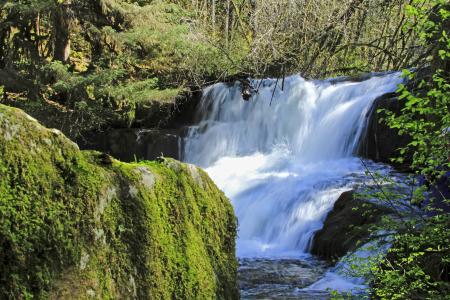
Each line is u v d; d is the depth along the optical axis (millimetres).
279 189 10344
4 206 1852
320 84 15523
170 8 17078
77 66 18469
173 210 2820
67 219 2072
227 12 19984
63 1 16484
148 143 16422
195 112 18250
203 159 16469
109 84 15719
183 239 2854
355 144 12477
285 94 15719
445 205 4422
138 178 2566
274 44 17391
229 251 3436
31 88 15133
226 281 3291
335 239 7391
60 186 2086
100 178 2301
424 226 4133
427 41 5262
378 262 4805
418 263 4480
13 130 1960
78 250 2094
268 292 5832
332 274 6520
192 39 17766
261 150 15555
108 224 2293
